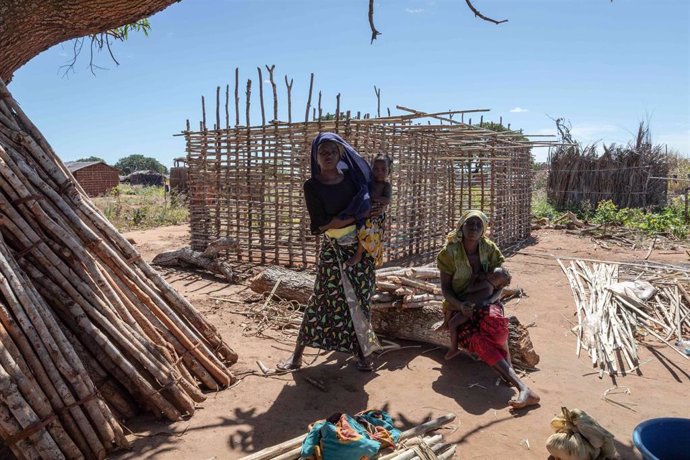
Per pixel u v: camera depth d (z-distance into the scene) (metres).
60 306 3.51
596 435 3.05
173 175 21.95
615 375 4.56
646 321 5.86
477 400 4.02
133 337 3.62
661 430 3.05
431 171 10.53
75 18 4.47
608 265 8.84
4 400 2.77
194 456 3.18
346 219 4.16
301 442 3.21
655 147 17.12
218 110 9.49
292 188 8.92
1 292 3.04
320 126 8.39
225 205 9.77
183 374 3.91
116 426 3.23
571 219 14.98
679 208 15.50
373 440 3.09
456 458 3.19
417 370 4.62
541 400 4.02
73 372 3.12
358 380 4.39
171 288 4.31
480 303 4.26
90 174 37.16
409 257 10.10
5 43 4.32
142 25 7.18
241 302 6.76
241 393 4.08
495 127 12.46
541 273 8.87
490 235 11.16
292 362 4.57
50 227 3.58
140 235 13.66
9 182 3.48
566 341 5.50
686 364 4.84
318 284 4.39
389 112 8.78
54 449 2.88
